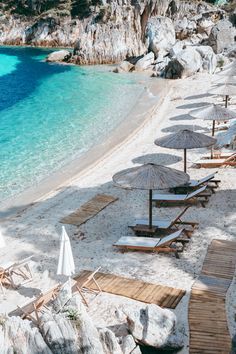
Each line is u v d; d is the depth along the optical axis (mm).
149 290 13758
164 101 38969
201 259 15406
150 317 11328
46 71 56688
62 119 35250
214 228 17516
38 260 16484
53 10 84750
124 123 33438
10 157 27562
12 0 91812
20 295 14289
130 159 26125
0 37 86938
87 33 62156
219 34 55375
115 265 15539
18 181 24234
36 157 27406
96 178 23906
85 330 10516
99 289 13844
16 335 10305
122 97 41438
